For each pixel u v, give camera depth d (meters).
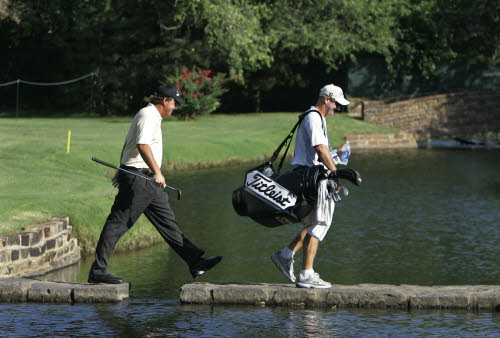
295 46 95.44
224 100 107.06
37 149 52.97
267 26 97.12
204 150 66.69
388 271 28.45
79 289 17.36
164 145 65.88
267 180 16.86
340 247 33.25
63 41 100.56
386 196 48.84
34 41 105.19
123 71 96.62
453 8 104.56
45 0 101.19
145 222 34.00
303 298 17.02
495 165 68.50
